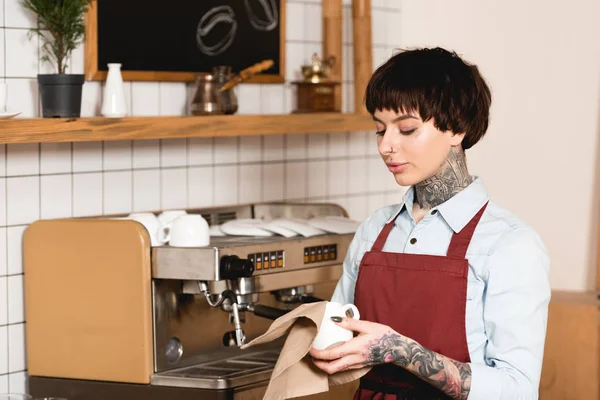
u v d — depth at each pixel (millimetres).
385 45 4191
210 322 2861
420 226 2080
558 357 3971
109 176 3162
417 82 1940
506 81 4438
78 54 3043
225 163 3539
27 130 2594
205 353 2854
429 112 1939
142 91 3230
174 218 3010
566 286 4352
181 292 2770
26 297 2838
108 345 2717
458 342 1970
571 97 4312
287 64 3775
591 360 3906
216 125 3133
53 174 2996
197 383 2629
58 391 2801
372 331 1871
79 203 3076
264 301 3039
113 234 2686
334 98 3729
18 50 2898
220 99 3242
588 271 4297
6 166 2873
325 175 3943
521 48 4402
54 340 2799
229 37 3500
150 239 2688
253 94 3617
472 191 2049
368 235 2236
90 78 3049
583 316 3922
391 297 2053
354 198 4090
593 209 4277
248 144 3617
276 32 3682
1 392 2885
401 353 1864
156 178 3309
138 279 2658
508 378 1867
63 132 2689
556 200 4367
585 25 4273
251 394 2697
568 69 4312
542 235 4406
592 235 4285
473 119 1998
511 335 1900
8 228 2887
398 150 1987
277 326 1903
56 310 2789
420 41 4332
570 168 4324
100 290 2715
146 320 2664
